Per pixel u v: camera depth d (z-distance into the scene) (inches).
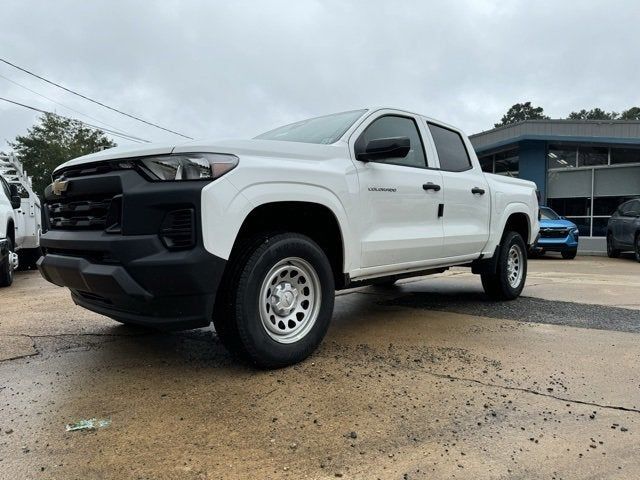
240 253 117.3
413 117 177.6
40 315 194.4
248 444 86.7
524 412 100.8
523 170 708.0
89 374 122.6
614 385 116.3
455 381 118.0
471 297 237.6
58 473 77.4
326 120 164.6
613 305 216.2
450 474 77.8
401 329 169.3
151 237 106.4
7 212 315.6
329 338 156.5
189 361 132.3
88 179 117.5
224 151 113.3
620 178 669.3
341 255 141.6
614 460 82.5
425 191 169.6
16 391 111.5
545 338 157.8
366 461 81.4
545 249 533.0
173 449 84.9
